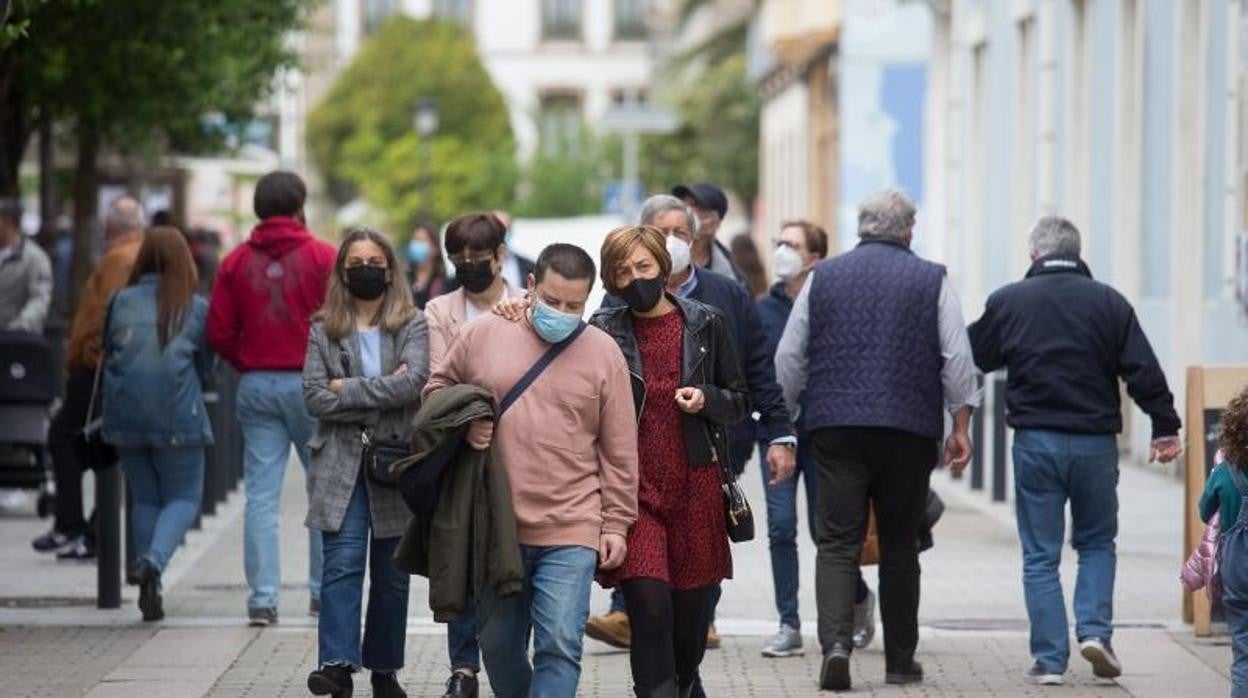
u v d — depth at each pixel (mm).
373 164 151750
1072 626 27281
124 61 48219
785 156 120062
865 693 22578
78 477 32688
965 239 68938
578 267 17859
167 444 27000
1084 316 23188
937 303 22594
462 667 21656
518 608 18234
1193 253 46312
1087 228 54938
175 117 51875
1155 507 40656
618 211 101438
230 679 23203
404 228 149125
